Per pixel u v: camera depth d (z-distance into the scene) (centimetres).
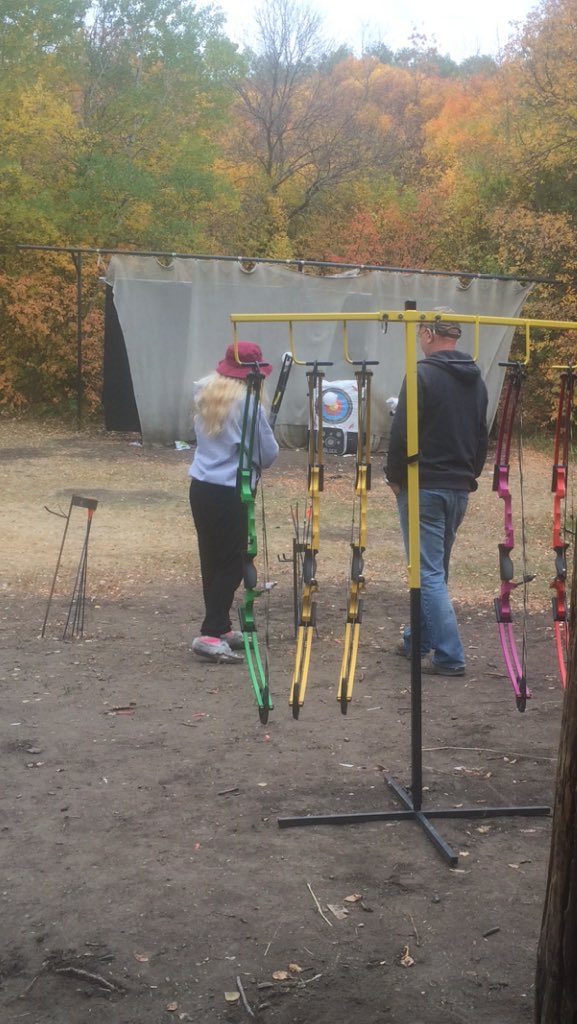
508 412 421
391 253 2514
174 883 335
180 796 406
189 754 452
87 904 322
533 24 2192
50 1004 272
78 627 680
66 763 441
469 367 557
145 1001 273
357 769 436
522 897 328
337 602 766
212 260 1778
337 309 1819
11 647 630
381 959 293
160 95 2603
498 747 464
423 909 320
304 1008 270
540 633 677
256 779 424
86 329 2253
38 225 2252
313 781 422
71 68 2569
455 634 573
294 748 461
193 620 707
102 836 370
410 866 348
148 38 2655
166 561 920
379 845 364
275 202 3062
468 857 355
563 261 2122
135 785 417
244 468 416
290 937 303
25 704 521
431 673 579
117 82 2639
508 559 430
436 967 289
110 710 513
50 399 2336
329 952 296
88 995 276
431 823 382
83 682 560
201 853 357
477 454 572
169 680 565
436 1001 273
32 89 2323
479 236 2448
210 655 601
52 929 307
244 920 312
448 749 461
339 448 1756
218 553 603
